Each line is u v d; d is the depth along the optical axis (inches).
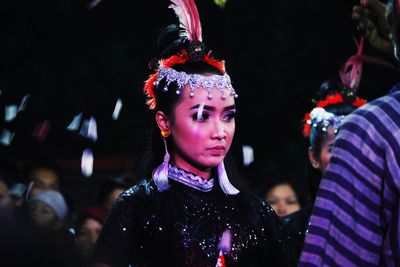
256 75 605.9
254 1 615.2
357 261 130.0
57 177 317.1
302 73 607.8
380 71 559.2
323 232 131.1
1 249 71.2
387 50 147.4
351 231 130.1
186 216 166.2
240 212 171.8
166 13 613.6
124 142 574.2
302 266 132.2
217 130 166.7
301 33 612.1
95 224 296.4
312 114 233.9
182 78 167.6
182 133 167.3
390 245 128.8
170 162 172.4
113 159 554.3
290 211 315.3
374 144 130.4
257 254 170.2
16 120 500.1
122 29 610.5
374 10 146.9
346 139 132.6
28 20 597.6
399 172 128.4
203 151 166.9
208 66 170.7
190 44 171.6
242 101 601.3
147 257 163.0
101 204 316.8
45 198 261.6
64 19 602.2
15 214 76.6
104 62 598.5
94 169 541.3
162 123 171.9
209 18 612.1
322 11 608.4
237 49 611.5
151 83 175.6
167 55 176.6
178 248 163.3
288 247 176.9
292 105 598.5
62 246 74.1
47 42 597.6
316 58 606.2
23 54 592.7
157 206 166.2
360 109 134.7
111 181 319.9
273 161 570.6
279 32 610.5
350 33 603.8
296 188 347.6
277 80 604.7
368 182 130.2
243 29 612.4
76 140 561.9
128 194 168.1
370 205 130.0
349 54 603.8
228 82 169.8
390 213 129.4
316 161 235.3
